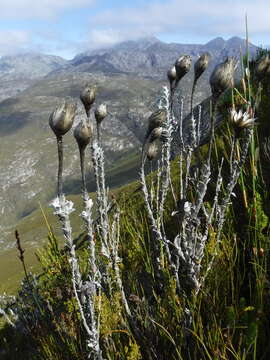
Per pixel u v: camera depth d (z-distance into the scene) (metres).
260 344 0.45
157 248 0.58
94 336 0.44
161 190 0.58
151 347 0.53
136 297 0.56
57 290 0.69
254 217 0.58
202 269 0.54
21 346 1.01
